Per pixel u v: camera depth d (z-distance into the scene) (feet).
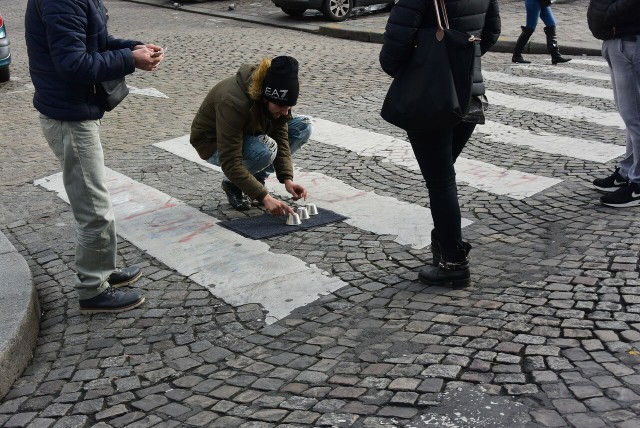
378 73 37.88
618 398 11.55
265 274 16.97
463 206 20.25
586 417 11.17
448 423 11.33
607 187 20.44
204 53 45.47
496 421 11.27
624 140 25.31
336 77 37.24
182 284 16.85
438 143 14.61
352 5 57.00
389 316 14.75
